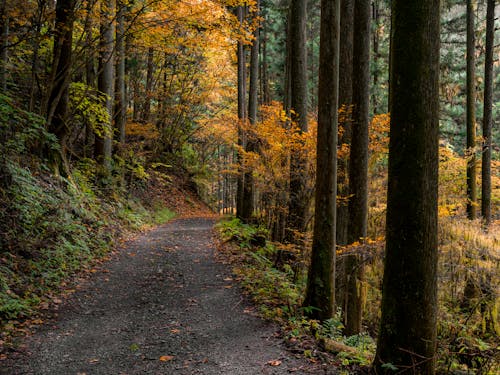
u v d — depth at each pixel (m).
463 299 8.40
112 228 11.38
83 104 12.42
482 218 12.72
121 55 14.95
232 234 12.35
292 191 8.70
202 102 25.09
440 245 8.59
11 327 4.75
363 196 7.03
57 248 7.48
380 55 18.81
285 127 8.77
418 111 3.34
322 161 5.68
